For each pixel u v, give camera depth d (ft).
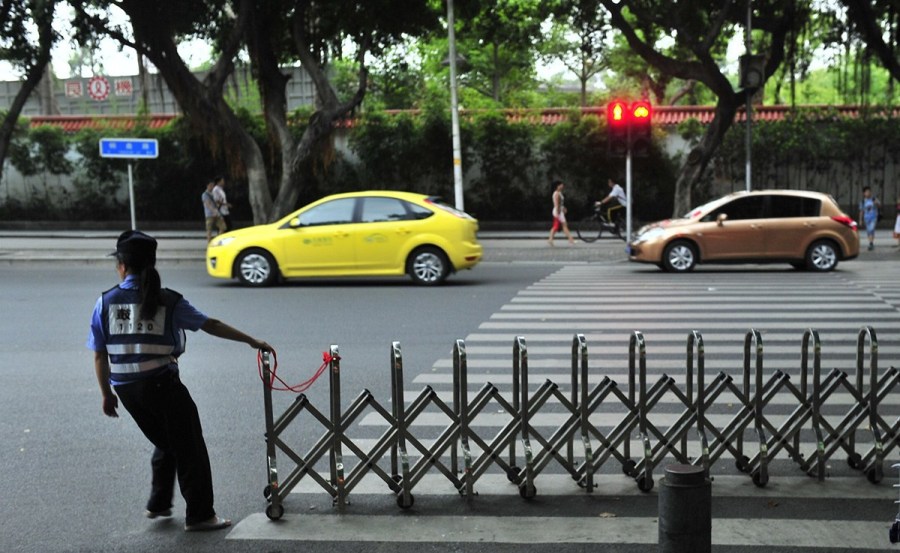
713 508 17.03
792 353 31.27
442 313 41.37
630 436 20.86
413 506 17.46
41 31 73.26
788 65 79.20
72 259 69.10
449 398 25.54
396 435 17.44
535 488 18.13
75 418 24.26
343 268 52.54
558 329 36.63
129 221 112.37
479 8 80.38
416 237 52.08
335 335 35.99
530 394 25.96
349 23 78.18
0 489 18.58
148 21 71.97
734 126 96.89
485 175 103.50
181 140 108.17
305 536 15.93
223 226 77.25
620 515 16.79
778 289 48.78
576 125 99.71
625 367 29.30
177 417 15.80
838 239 58.18
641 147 64.59
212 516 16.24
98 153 108.99
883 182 97.09
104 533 16.17
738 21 76.38
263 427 22.98
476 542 15.55
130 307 15.42
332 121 76.79
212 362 31.19
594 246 74.69
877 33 72.79
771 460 19.44
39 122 114.21
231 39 74.23
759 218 58.59
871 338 18.60
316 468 19.95
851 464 19.42
